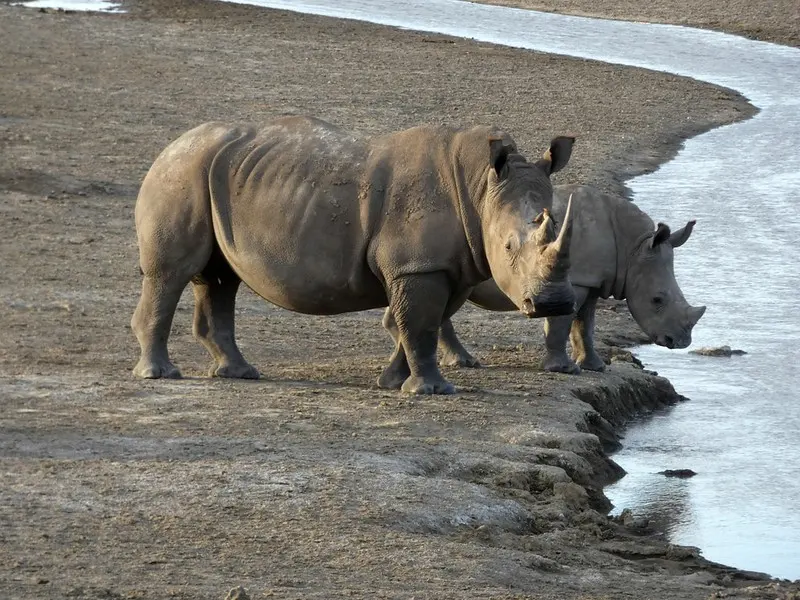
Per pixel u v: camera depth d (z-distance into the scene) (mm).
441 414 44781
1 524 32938
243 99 118312
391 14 188375
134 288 63781
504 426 44062
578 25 184750
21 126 101625
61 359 50875
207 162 47469
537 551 35031
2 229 73938
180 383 47406
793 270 73250
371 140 47188
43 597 28156
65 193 83125
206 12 171625
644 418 50656
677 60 157625
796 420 50469
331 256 46312
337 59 142500
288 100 119062
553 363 52094
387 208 45812
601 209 51812
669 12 195000
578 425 45625
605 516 39781
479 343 57000
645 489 42844
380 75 134500
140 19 161375
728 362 57875
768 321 63938
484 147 45094
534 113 119500
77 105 111062
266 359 53062
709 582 34312
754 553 37750
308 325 59219
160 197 47812
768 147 110500
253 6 182375
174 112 111062
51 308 59312
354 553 32562
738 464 45625
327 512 35094
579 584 32656
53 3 172375
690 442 47875
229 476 37062
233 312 49750
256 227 46719
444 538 34812
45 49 135250
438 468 39656
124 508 34500
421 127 46719
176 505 34906
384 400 46062
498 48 157875
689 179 97250
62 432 40656
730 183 96125
